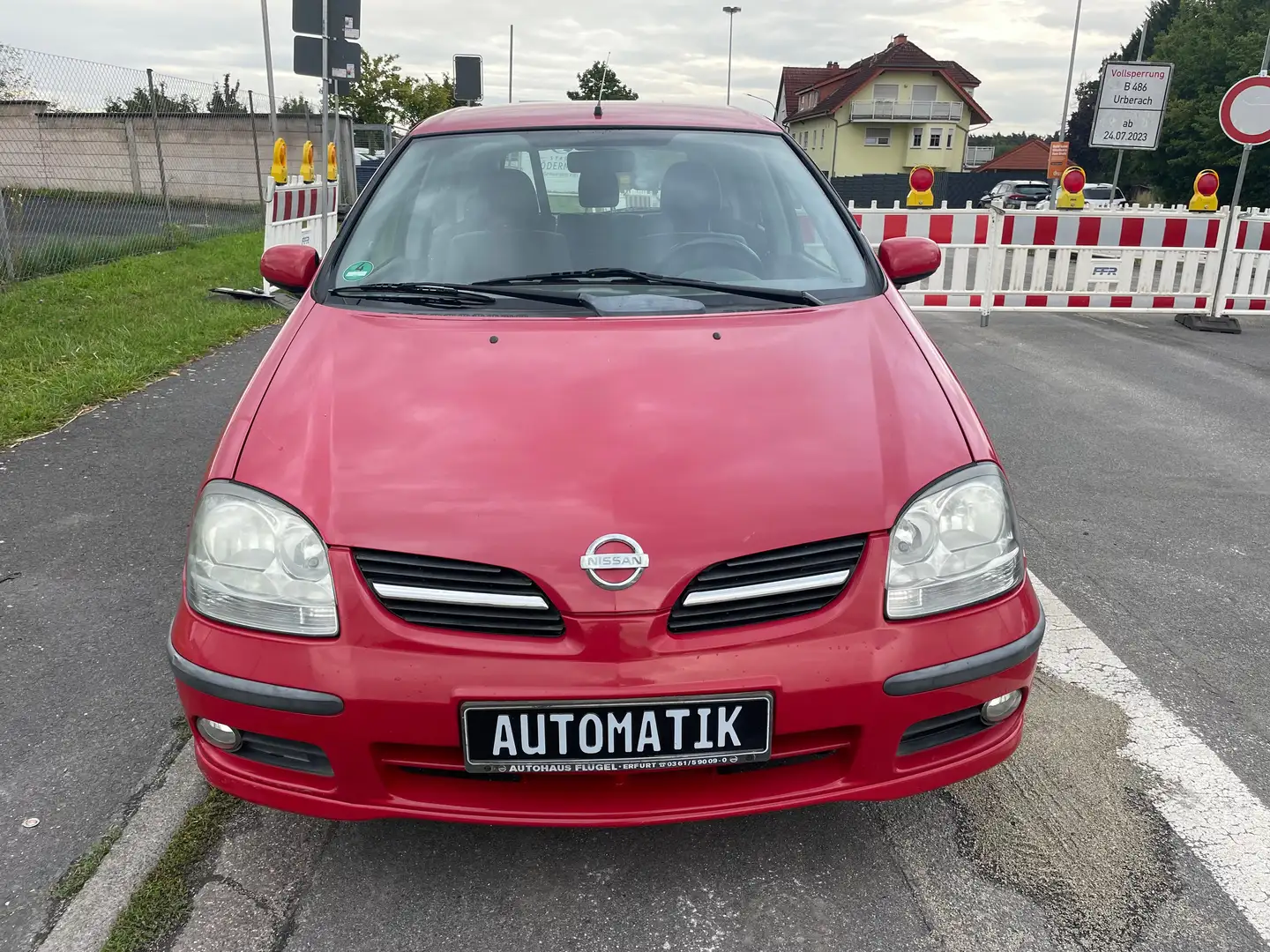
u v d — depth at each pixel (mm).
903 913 2002
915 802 2350
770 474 1922
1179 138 46719
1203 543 3916
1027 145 69562
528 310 2504
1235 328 8969
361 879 2102
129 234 11477
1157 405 6137
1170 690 2828
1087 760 2500
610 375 2178
